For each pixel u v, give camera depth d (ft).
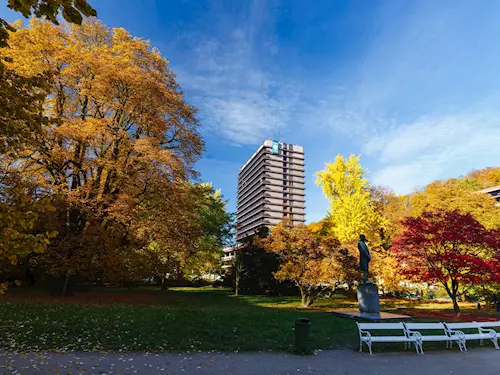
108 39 71.56
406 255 63.46
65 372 19.62
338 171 117.08
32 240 13.74
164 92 60.44
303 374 21.88
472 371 23.75
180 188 67.00
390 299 99.35
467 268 59.67
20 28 55.52
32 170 57.47
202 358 24.81
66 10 11.24
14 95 14.90
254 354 26.78
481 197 99.60
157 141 60.08
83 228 61.00
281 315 41.68
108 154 62.23
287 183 473.67
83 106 66.33
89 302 51.34
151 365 22.24
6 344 25.09
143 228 59.16
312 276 66.49
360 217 106.83
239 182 577.84
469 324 34.53
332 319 41.78
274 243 72.43
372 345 31.40
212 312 40.55
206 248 107.86
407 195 178.50
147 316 36.17
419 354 29.04
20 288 73.26
